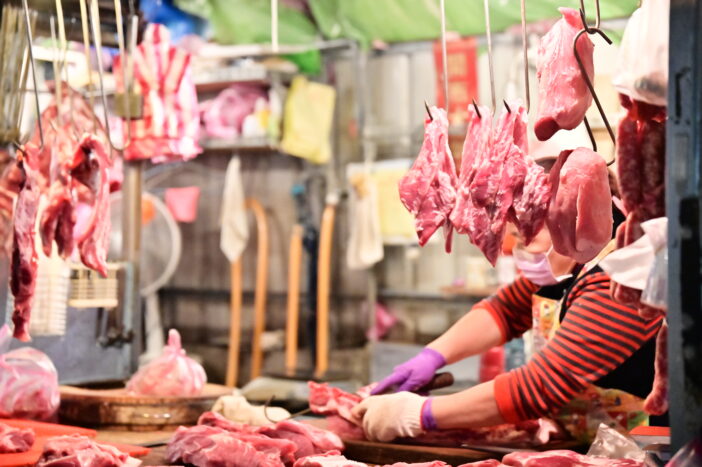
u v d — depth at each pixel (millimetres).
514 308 2898
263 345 6457
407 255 6176
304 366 6473
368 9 5234
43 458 2119
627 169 1751
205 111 6281
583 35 1945
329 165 6535
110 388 3158
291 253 6145
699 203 1466
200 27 5480
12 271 2426
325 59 6516
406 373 2764
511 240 4477
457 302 5980
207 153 6957
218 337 7023
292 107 6109
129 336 3291
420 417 2432
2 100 2641
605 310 2307
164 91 3312
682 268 1479
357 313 6473
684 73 1485
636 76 1627
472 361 5262
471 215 2084
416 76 6133
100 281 3117
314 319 6320
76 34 3057
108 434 2742
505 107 2072
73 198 2561
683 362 1477
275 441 2260
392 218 5855
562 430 2592
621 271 1684
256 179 6863
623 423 2502
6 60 2648
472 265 5516
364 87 6211
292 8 5602
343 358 6270
